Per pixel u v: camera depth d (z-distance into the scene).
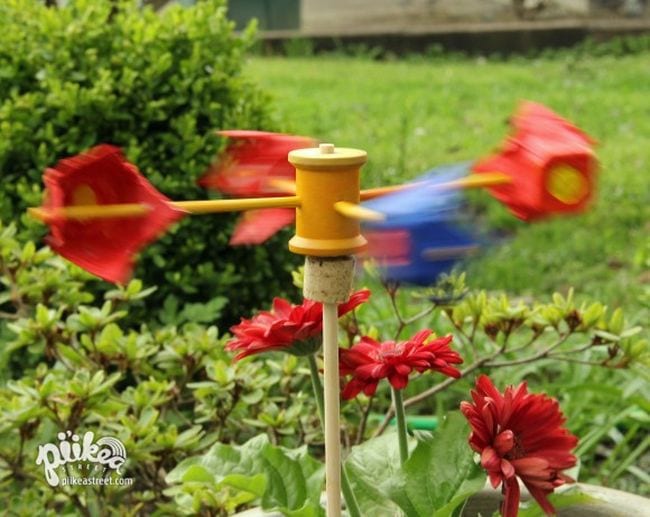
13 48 3.63
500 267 5.44
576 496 1.92
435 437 1.85
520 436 1.69
